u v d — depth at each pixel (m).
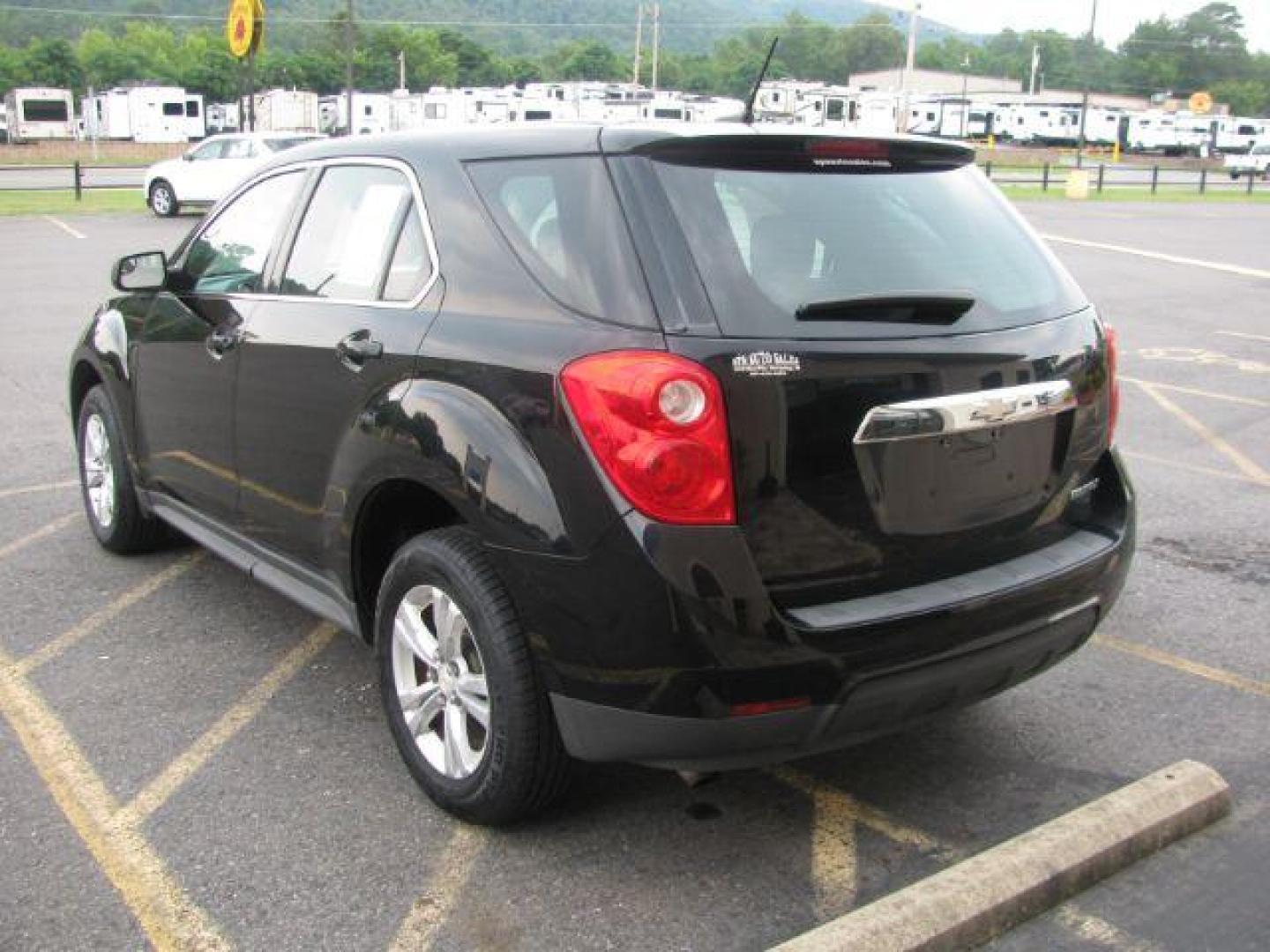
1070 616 3.38
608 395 2.89
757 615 2.88
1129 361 11.41
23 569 5.46
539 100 45.38
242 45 27.06
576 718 3.06
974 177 3.73
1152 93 143.62
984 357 3.23
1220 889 3.19
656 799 3.62
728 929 3.03
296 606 5.10
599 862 3.30
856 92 48.59
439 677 3.45
